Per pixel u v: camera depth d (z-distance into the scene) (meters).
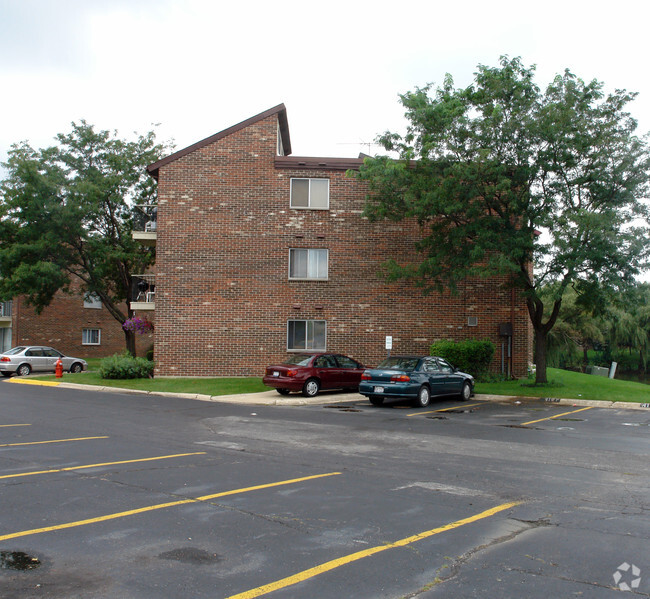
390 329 24.66
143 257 32.25
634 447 11.10
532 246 19.66
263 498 7.16
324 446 10.94
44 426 13.00
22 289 29.86
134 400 18.61
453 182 19.33
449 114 19.42
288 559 5.18
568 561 5.21
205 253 24.56
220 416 15.02
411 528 6.10
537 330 22.30
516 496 7.46
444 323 24.75
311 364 19.83
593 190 19.88
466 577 4.84
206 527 6.02
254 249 24.61
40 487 7.52
